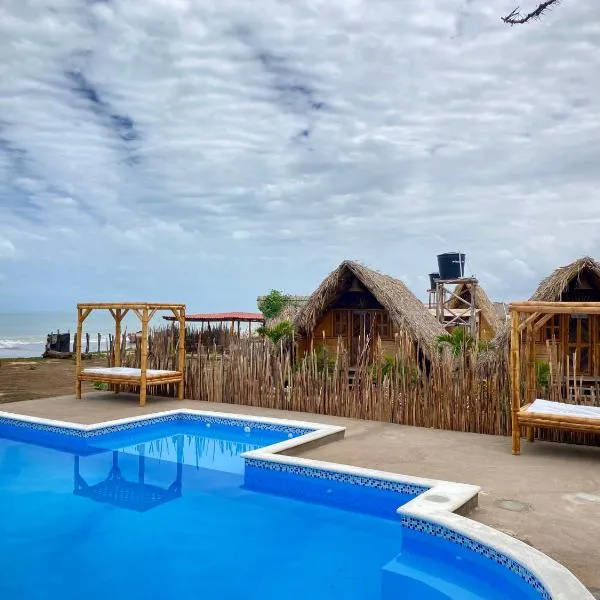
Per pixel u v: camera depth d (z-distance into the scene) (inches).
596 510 232.4
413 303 683.4
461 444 351.3
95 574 212.1
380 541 242.8
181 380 520.4
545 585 160.9
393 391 422.3
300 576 210.5
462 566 200.8
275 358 494.3
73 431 393.4
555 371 373.4
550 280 510.6
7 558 226.5
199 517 270.7
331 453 330.6
